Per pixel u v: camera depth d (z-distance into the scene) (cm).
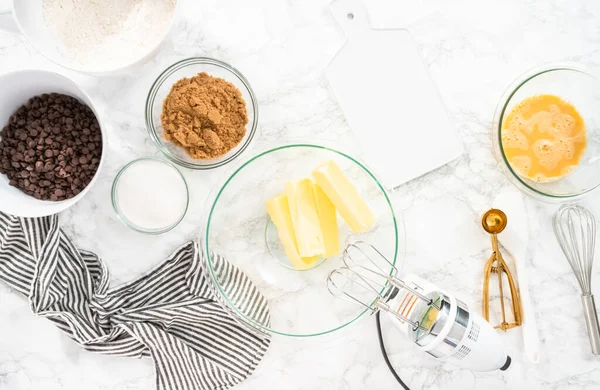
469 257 109
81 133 98
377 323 107
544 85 104
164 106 101
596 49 107
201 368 108
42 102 99
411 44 106
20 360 111
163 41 96
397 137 108
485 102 108
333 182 95
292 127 108
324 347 110
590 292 106
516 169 104
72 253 107
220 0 106
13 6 91
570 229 108
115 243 108
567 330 109
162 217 105
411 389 110
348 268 98
